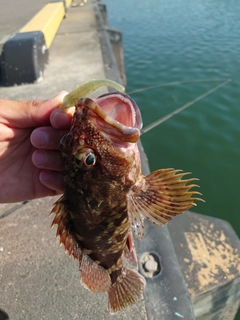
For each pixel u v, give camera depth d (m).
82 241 0.20
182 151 0.67
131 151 0.18
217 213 0.51
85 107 0.17
